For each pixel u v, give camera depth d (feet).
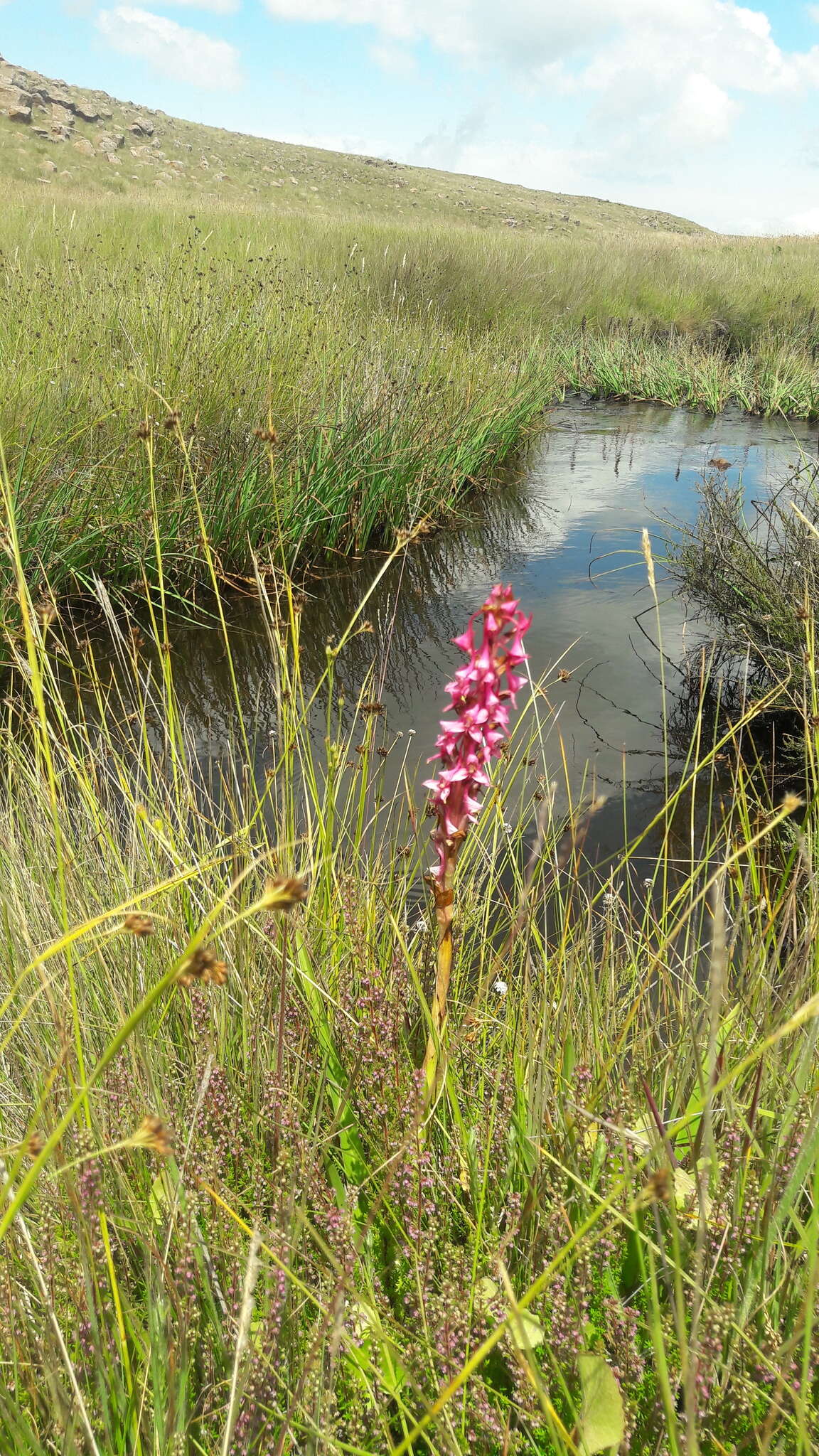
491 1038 7.60
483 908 9.34
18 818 9.77
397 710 15.99
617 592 21.27
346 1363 4.85
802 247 75.20
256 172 194.59
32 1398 4.42
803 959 6.81
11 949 7.52
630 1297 5.43
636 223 239.91
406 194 206.18
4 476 4.95
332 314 31.50
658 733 14.90
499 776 9.41
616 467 32.63
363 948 7.55
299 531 22.11
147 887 7.83
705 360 47.93
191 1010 6.99
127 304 26.76
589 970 8.04
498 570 23.06
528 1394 4.70
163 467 20.67
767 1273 5.11
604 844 12.05
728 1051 6.36
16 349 22.68
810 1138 4.68
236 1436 4.28
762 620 15.51
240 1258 5.03
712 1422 4.51
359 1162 6.42
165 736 9.00
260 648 18.47
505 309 50.37
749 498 26.58
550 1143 5.80
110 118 190.29
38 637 7.43
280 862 7.43
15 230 41.78
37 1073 6.38
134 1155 5.80
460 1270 5.35
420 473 26.09
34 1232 5.36
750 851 8.02
